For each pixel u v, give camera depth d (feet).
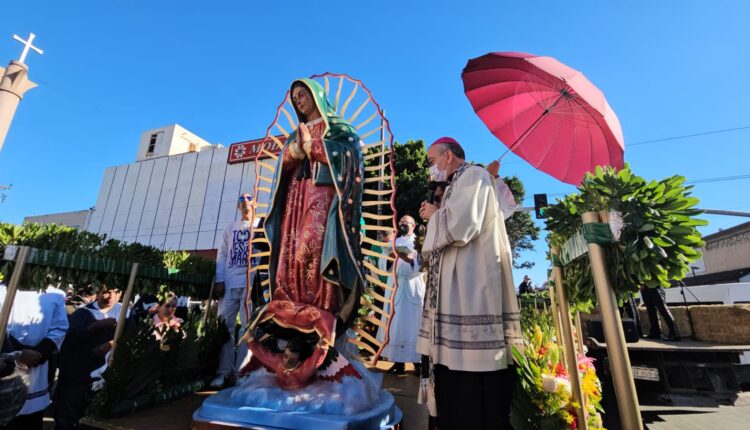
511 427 7.32
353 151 11.12
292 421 8.16
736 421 13.03
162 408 11.12
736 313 17.15
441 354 7.78
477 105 11.59
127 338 10.57
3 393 8.68
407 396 13.78
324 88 12.35
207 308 15.74
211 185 115.55
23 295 11.12
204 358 13.96
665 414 14.16
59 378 11.48
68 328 11.76
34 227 9.77
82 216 138.21
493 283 7.70
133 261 11.98
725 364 15.51
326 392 8.87
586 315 20.22
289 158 11.52
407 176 56.59
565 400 7.27
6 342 10.62
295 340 9.39
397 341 17.99
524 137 10.27
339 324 10.18
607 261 6.25
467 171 8.43
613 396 13.82
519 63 9.61
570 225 7.45
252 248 13.91
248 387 9.48
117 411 10.18
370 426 8.39
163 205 121.08
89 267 10.21
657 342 17.83
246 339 9.98
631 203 5.90
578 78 9.00
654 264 5.58
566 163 10.46
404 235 20.49
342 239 10.41
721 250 77.30
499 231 8.40
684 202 5.69
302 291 10.23
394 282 10.50
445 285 8.09
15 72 41.88
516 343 7.59
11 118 41.52
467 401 7.38
